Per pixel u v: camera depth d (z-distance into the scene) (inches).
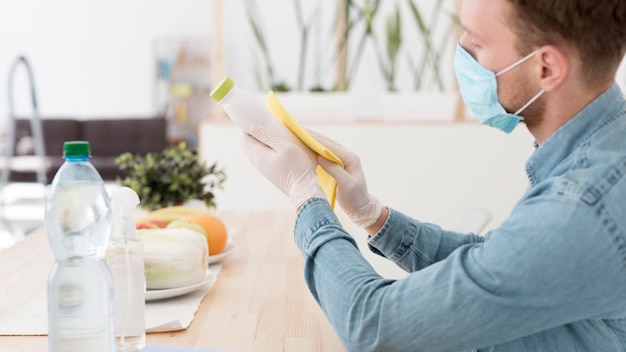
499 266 28.2
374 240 43.4
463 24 33.3
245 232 68.6
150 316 40.9
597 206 27.9
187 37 282.4
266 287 48.3
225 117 113.1
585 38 29.5
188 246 45.0
